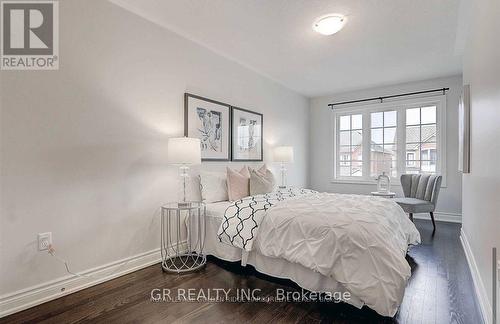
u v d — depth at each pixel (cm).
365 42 304
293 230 199
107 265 220
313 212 205
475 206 216
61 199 194
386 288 158
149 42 254
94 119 213
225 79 343
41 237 184
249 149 384
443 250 288
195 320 163
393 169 471
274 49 323
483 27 175
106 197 221
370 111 492
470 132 247
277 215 214
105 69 220
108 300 186
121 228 230
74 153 201
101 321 162
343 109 516
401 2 229
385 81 448
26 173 178
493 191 149
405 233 253
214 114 324
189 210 261
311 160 553
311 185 552
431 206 360
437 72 404
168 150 250
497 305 140
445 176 423
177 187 278
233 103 356
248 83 385
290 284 211
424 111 445
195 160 244
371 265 165
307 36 290
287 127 481
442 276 224
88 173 209
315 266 180
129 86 237
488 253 162
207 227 266
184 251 280
